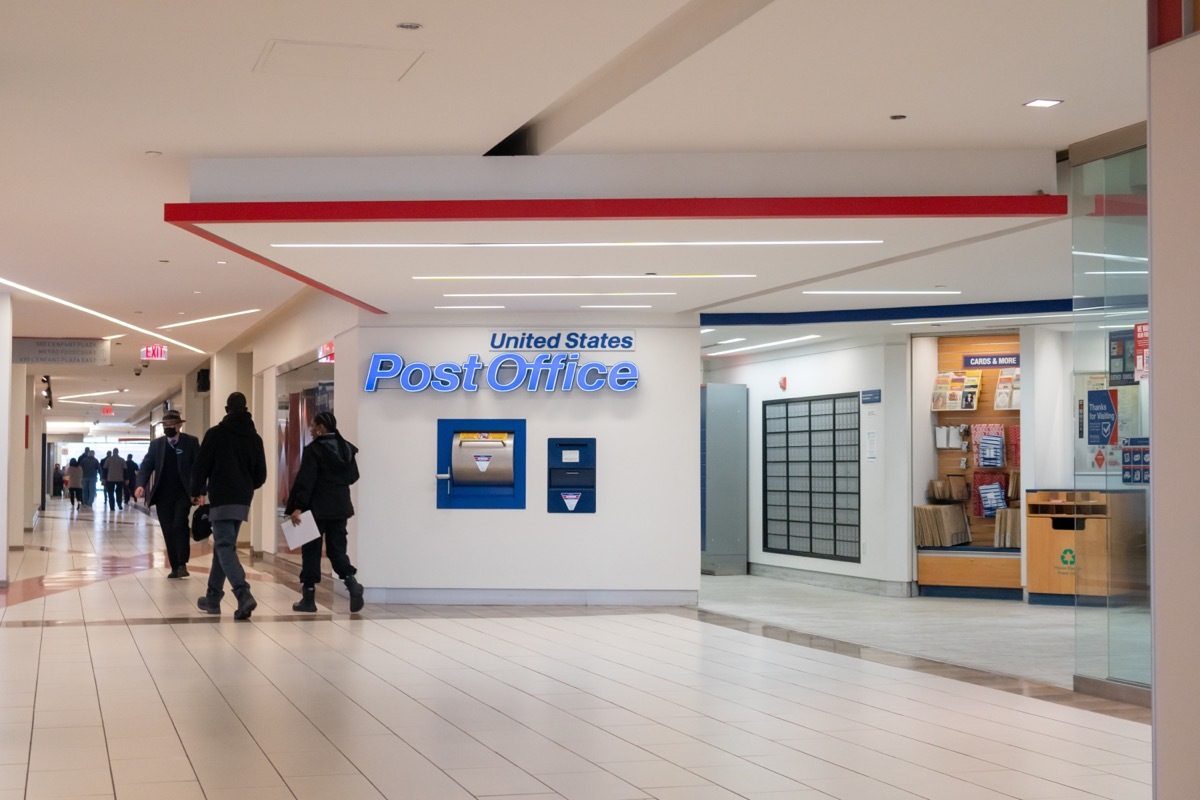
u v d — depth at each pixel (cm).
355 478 1153
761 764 573
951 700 747
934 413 1471
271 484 1798
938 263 1005
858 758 588
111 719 659
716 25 555
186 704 702
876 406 1478
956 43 561
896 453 1454
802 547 1627
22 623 1059
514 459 1253
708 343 1600
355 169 773
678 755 589
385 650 919
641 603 1253
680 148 747
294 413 1623
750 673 836
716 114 674
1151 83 409
